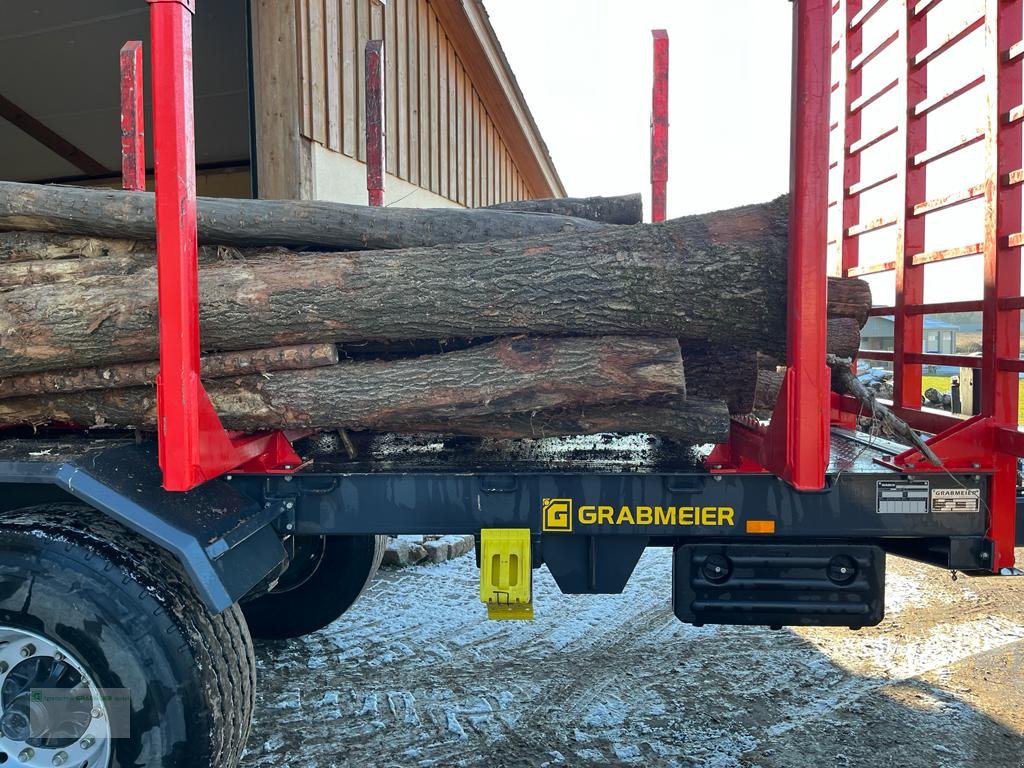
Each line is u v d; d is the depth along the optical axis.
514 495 2.29
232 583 1.99
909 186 3.08
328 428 2.64
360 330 2.41
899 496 2.24
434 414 2.38
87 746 2.05
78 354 2.38
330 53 6.62
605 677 3.38
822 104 1.93
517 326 2.38
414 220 2.80
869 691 3.23
